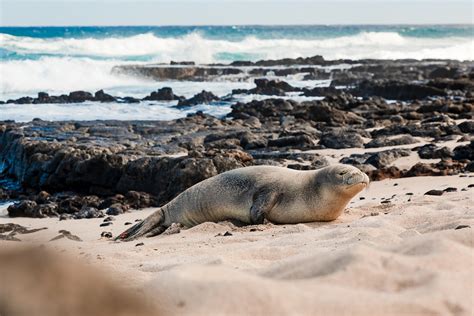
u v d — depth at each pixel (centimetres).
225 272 407
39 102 5850
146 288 393
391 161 2609
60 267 233
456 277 468
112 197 2417
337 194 1552
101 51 10781
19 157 3173
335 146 3180
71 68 7856
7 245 269
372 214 1609
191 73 8800
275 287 386
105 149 2934
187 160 2503
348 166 1583
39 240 277
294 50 13138
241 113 4728
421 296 426
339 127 4016
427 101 5297
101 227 1911
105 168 2733
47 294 226
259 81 6881
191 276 393
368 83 6450
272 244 1102
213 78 8606
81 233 1800
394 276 469
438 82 6181
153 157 2667
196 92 7075
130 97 6106
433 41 14925
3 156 3506
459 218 1148
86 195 2742
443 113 4309
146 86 7675
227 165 2498
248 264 781
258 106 4859
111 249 1203
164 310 360
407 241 594
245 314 356
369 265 487
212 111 5297
